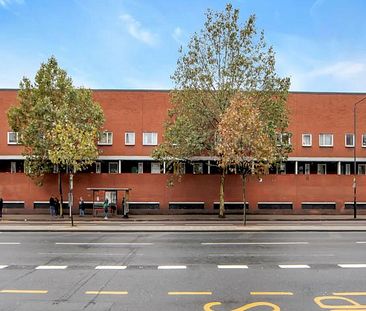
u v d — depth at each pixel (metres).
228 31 35.44
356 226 27.48
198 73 35.53
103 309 8.53
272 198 39.44
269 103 35.53
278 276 11.69
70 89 36.59
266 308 8.62
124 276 11.68
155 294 9.73
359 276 11.71
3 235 22.56
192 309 8.55
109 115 43.41
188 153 36.16
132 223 30.83
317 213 39.25
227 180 39.34
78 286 10.52
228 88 35.09
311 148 44.47
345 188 39.81
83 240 20.09
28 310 8.48
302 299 9.30
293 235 22.45
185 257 14.91
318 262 13.91
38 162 36.78
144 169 45.06
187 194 39.34
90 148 33.31
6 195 38.81
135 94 43.69
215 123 36.31
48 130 34.72
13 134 42.66
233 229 24.86
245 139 30.83
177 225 28.31
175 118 39.56
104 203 35.09
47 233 23.67
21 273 12.12
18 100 39.53
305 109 44.72
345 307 8.67
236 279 11.30
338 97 45.03
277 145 36.22
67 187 39.03
